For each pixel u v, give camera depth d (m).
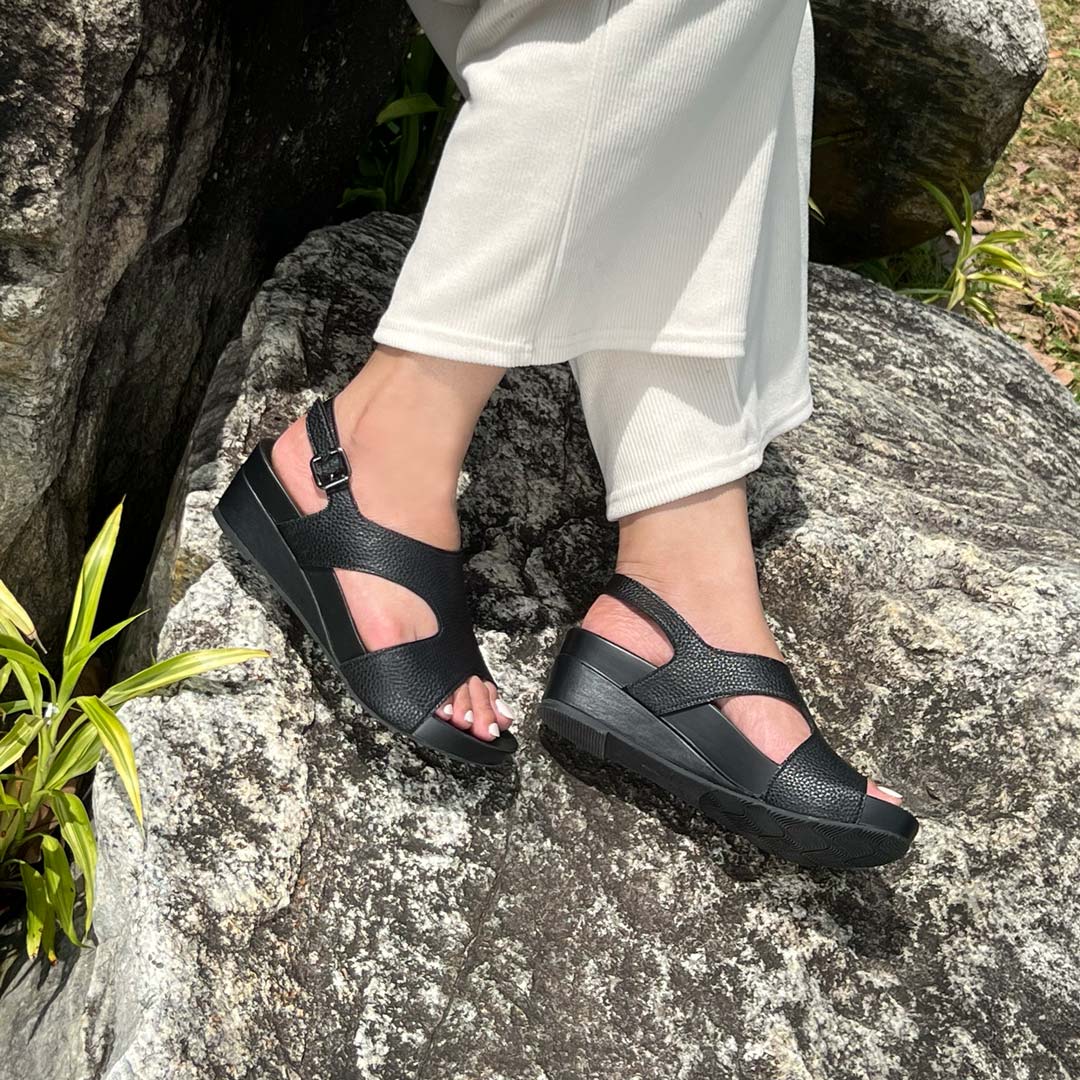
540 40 1.16
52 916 1.52
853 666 1.68
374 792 1.40
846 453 2.13
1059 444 2.61
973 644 1.67
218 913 1.26
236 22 1.66
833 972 1.39
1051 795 1.53
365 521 1.37
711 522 1.42
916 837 1.49
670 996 1.33
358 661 1.35
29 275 1.39
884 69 3.19
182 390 2.04
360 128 2.29
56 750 1.58
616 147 1.17
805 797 1.32
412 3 1.54
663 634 1.41
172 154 1.63
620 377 1.41
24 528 1.70
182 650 1.44
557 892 1.39
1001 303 4.12
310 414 1.43
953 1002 1.38
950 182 3.47
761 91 1.25
